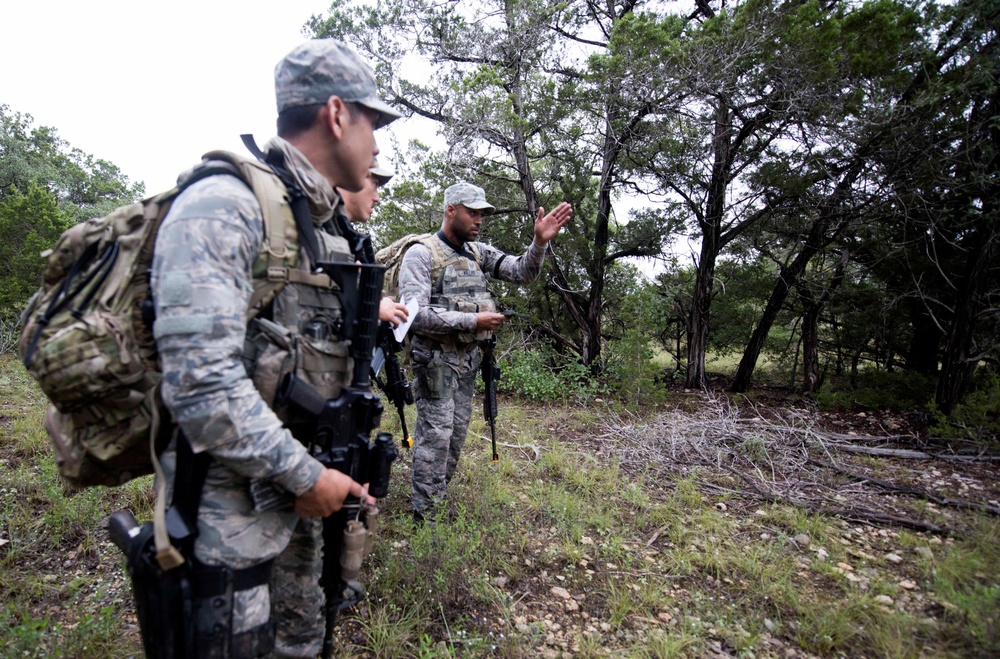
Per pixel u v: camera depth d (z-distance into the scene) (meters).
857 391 7.24
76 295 1.20
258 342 1.31
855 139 6.08
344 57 1.44
